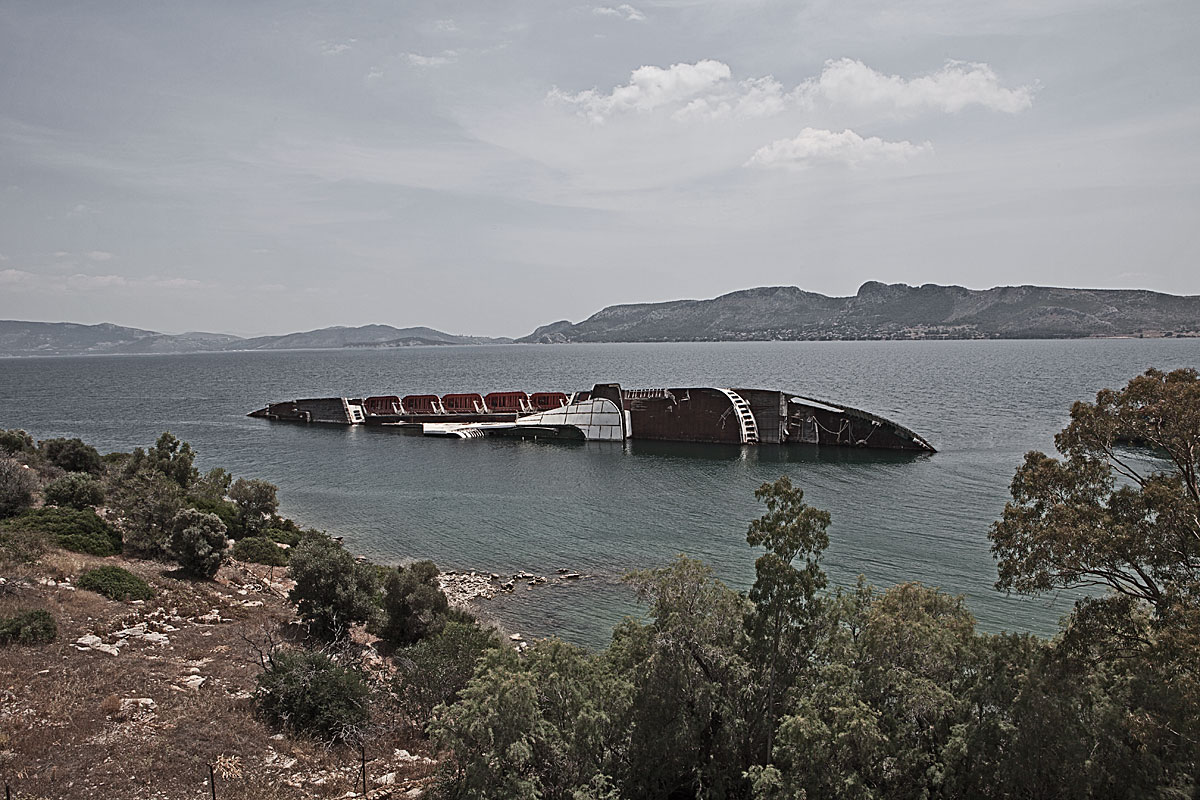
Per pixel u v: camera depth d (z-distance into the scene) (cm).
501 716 2131
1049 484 2300
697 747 2367
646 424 12900
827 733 2034
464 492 8675
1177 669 1964
